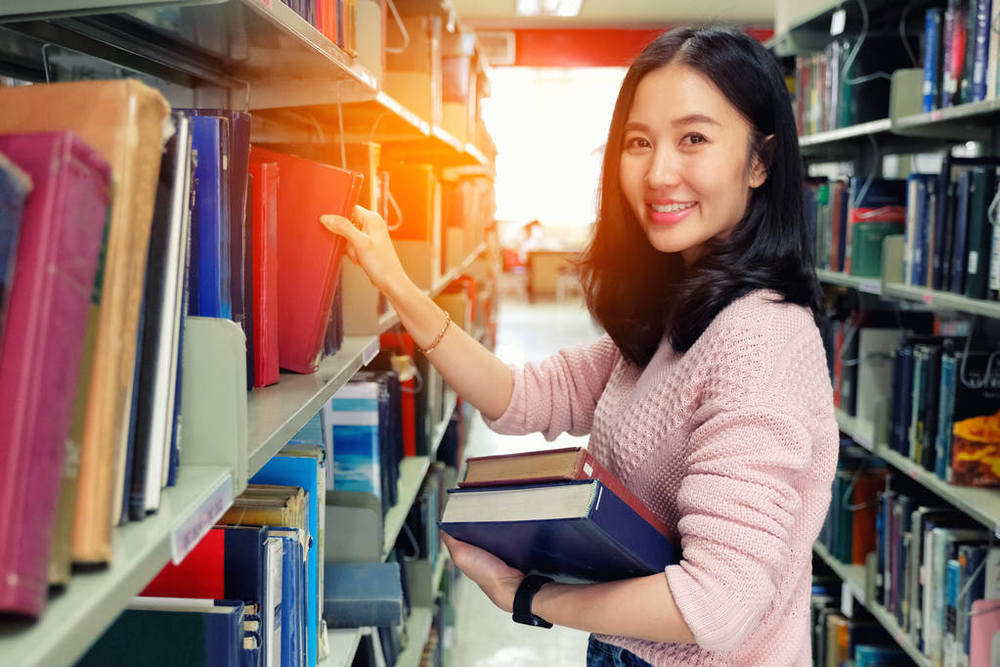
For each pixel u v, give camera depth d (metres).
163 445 0.70
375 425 1.93
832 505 3.06
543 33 9.98
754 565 0.95
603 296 1.38
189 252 0.90
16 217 0.49
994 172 2.13
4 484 0.47
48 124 0.58
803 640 1.14
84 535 0.54
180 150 0.68
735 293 1.14
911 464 2.50
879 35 3.22
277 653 1.00
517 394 1.51
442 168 4.47
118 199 0.56
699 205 1.19
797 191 1.21
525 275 13.13
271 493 1.12
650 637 1.00
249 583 0.93
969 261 2.23
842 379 3.25
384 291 1.33
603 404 1.38
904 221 3.08
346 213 1.22
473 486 1.12
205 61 1.38
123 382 0.60
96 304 0.54
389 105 1.79
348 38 1.41
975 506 2.08
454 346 1.43
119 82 0.57
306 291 1.21
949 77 2.38
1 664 0.43
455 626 3.38
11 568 0.47
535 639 3.36
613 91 13.62
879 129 2.79
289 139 2.35
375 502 1.69
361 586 1.52
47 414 0.49
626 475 1.22
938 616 2.25
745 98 1.15
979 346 2.38
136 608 0.84
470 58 3.54
